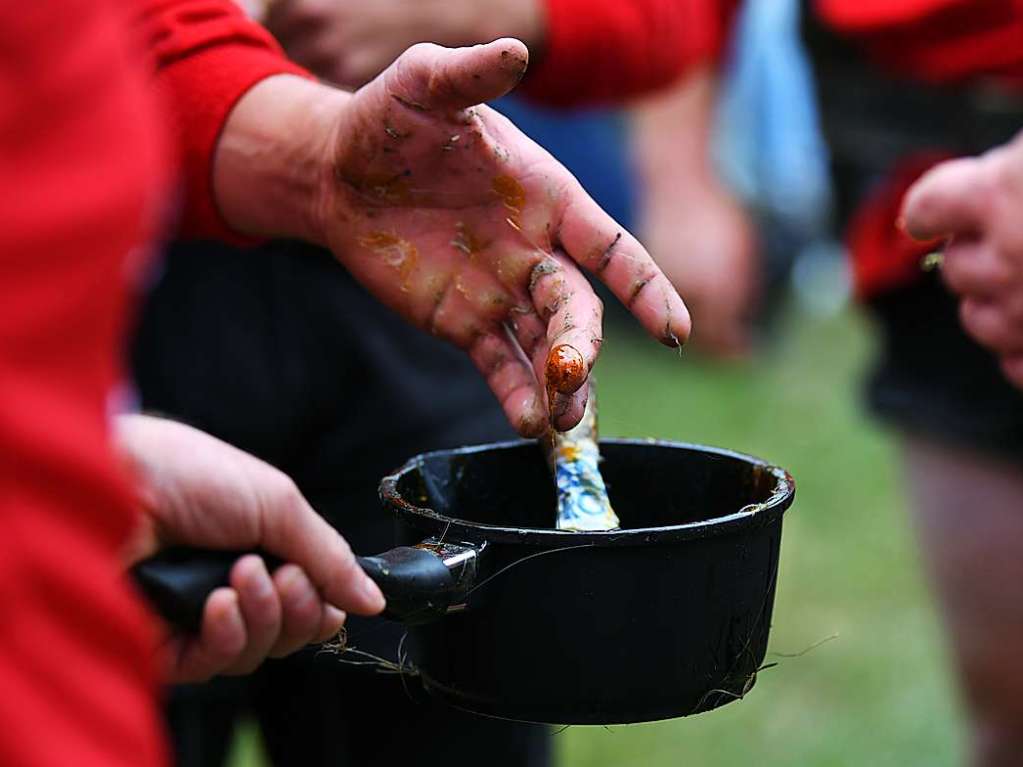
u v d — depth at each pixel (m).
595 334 1.46
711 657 1.41
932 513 2.94
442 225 1.60
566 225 1.54
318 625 1.33
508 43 1.43
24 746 0.85
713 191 7.39
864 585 4.77
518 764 2.29
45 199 0.84
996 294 2.30
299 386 2.27
